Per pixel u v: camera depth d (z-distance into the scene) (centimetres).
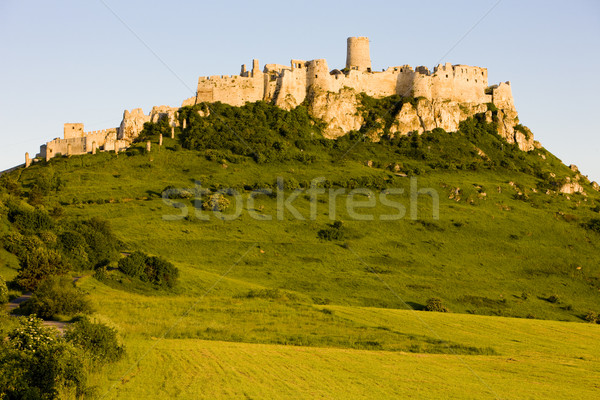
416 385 5275
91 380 4631
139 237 13838
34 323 4694
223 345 6350
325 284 12506
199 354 5756
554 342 8381
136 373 4975
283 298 10125
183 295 9744
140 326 6869
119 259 10469
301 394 4691
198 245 13962
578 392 5497
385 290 12594
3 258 8712
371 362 6081
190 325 7344
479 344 7756
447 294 12912
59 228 10844
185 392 4525
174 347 5966
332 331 7862
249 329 7638
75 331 5109
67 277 8712
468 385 5425
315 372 5444
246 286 11106
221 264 13100
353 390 4925
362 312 9525
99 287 8881
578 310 13112
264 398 4519
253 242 14625
